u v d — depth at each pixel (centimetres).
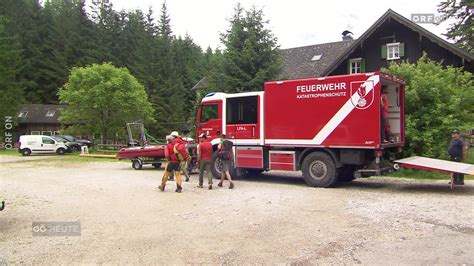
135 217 830
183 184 1328
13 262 564
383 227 718
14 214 879
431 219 772
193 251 600
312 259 559
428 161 1220
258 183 1347
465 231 684
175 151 1149
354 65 2728
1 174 1736
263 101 1354
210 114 1498
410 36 2473
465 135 1792
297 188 1218
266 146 1356
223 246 622
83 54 5456
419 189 1188
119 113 3167
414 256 562
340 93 1184
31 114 5119
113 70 3155
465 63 2336
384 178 1473
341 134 1180
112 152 3052
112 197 1077
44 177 1602
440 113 1516
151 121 3647
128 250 611
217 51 2456
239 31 2348
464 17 3005
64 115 3167
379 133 1120
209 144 1220
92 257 581
